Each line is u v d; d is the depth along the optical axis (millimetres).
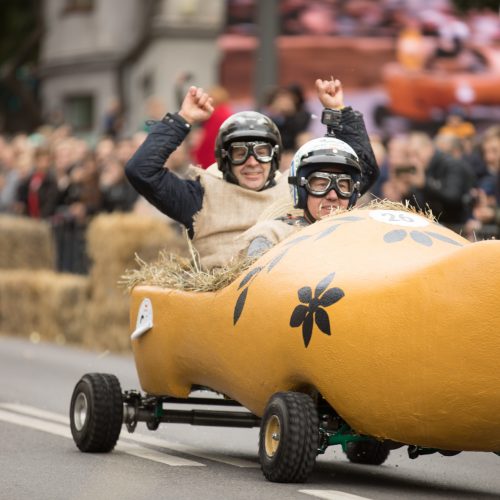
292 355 13398
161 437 17953
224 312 14516
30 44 67125
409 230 13742
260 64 30812
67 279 33562
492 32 36531
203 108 17031
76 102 64500
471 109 36312
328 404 14148
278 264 14016
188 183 17250
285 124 28953
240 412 16016
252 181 17219
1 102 65188
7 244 35781
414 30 36812
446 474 15750
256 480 13977
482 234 26547
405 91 36688
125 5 62250
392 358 12617
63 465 14984
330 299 13070
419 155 27359
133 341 16609
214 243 17125
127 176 16875
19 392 22906
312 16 37438
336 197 15156
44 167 36750
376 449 16172
